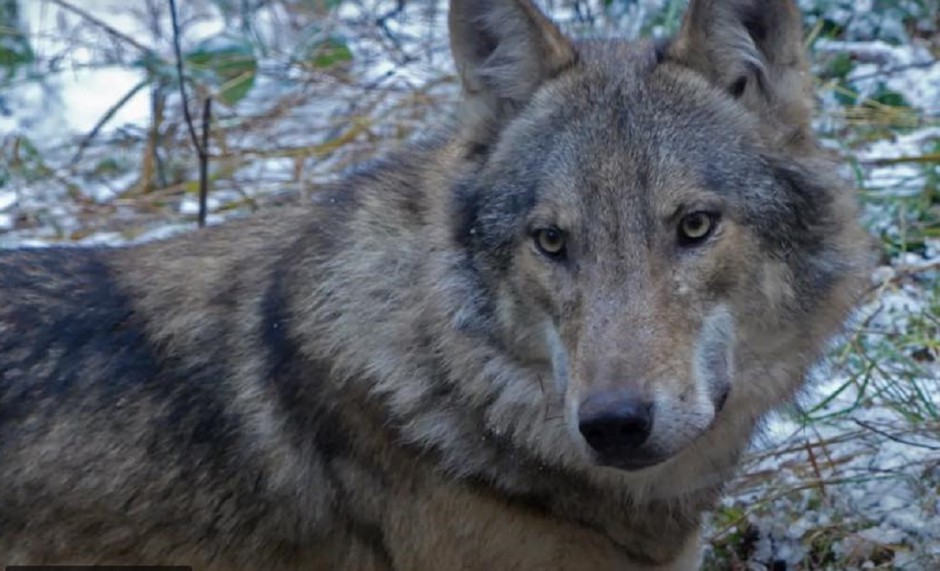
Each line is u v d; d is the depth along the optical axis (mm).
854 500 10977
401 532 9578
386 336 9297
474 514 9414
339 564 9859
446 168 9484
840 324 9461
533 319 8906
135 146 17719
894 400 11555
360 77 18297
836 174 9289
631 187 8602
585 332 8383
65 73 19406
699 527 10094
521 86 9367
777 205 8852
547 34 9297
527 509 9406
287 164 16781
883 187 14609
